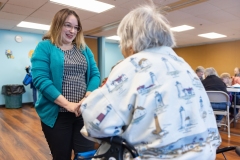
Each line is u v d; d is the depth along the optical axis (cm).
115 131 58
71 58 115
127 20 70
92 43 733
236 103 387
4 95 566
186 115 58
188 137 57
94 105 60
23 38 612
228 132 297
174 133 55
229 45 786
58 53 111
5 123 381
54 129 109
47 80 105
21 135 306
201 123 60
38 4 381
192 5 390
